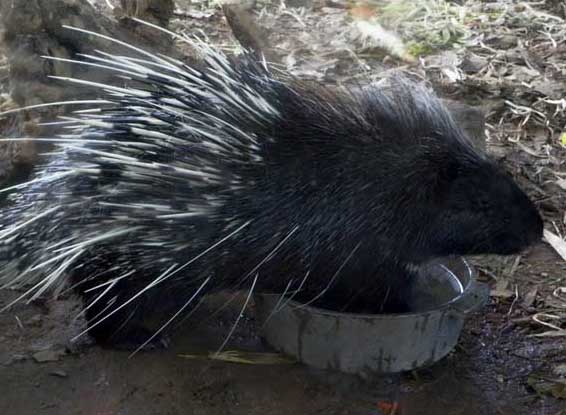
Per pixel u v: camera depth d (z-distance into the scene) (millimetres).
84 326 3607
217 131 3113
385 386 3320
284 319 3316
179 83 3258
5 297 3770
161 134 3129
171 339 3549
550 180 4945
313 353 3326
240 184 3113
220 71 3287
